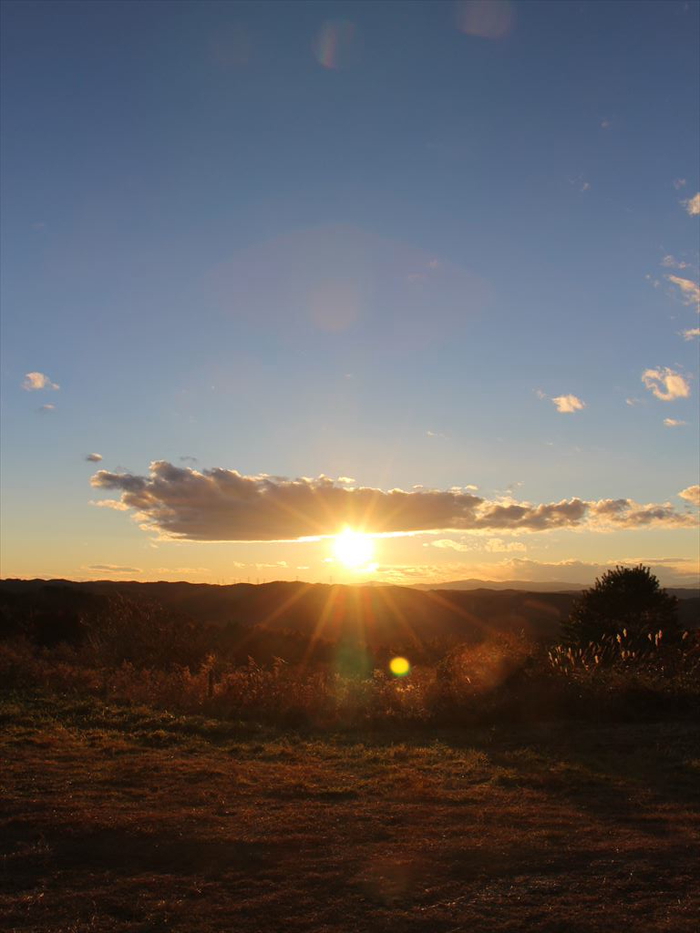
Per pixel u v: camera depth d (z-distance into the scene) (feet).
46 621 112.27
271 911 20.51
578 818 29.66
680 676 61.62
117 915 20.31
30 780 34.96
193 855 24.98
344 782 35.99
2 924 19.70
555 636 104.68
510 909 20.47
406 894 21.65
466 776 37.47
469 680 59.16
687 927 19.04
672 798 32.94
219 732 49.85
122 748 43.29
